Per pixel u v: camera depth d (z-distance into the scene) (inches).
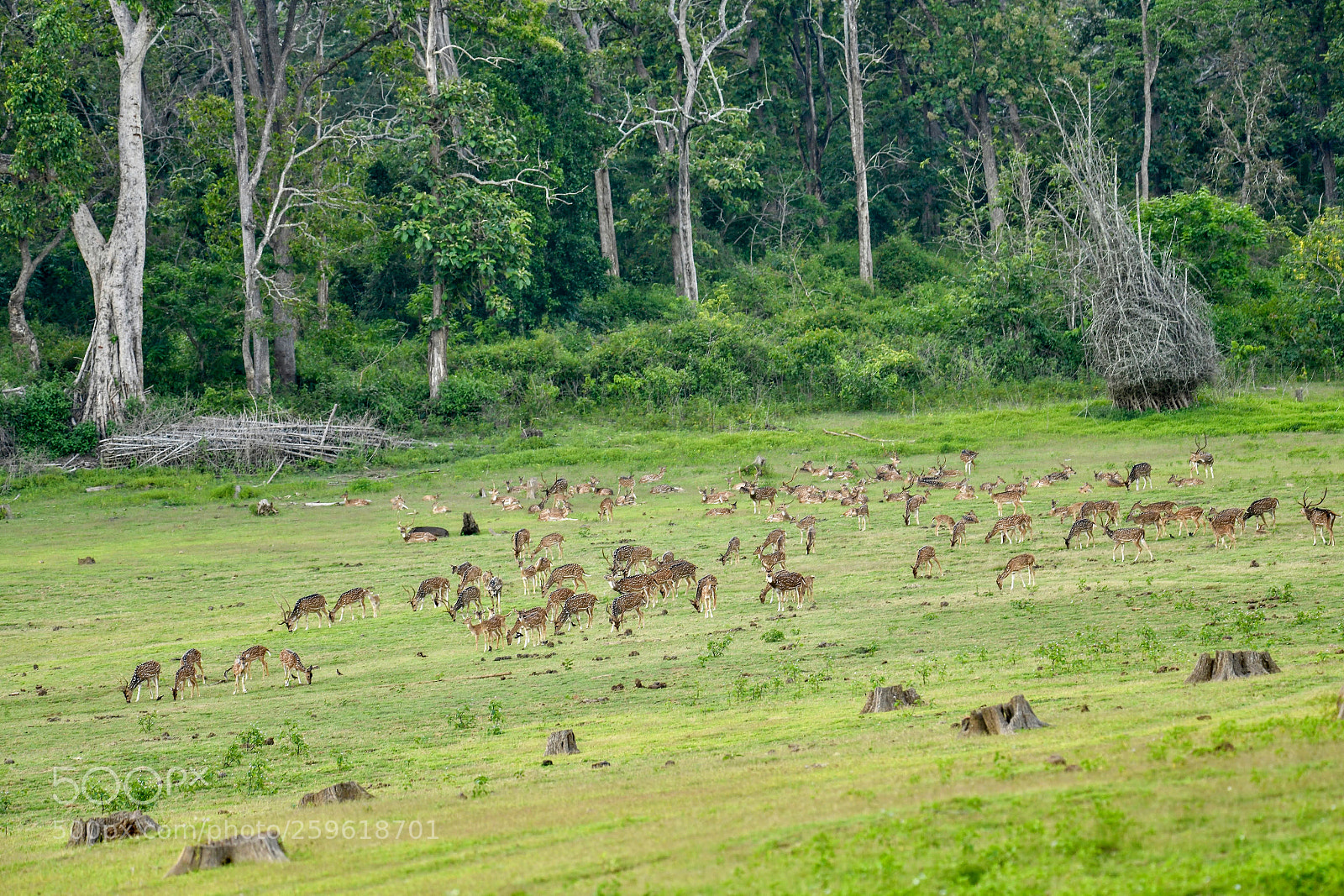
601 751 1364.4
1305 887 690.2
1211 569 2092.8
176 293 5280.5
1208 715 1138.0
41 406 4586.6
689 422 5098.4
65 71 4690.0
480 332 5944.9
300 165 5334.6
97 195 5649.6
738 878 803.4
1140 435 3998.5
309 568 2876.5
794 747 1258.6
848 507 3203.7
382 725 1647.4
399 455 4635.8
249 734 1609.3
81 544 3299.7
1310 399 4424.2
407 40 5600.4
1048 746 1091.9
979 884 745.0
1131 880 722.2
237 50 5132.9
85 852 1171.9
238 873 996.6
